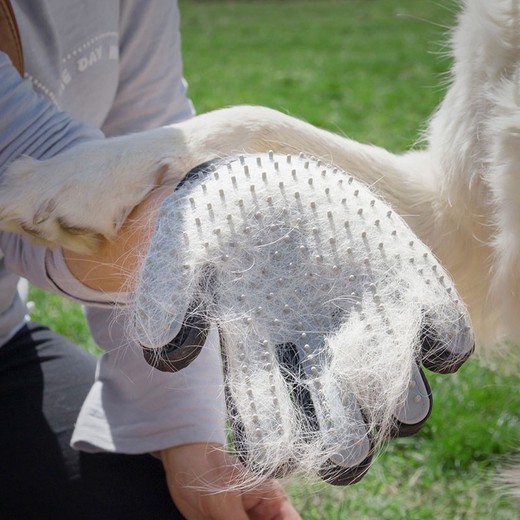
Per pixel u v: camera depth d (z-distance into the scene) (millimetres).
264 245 1317
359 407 1197
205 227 1341
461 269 2055
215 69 11438
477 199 1931
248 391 1220
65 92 2027
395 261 1304
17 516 2002
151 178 1681
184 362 1274
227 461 1871
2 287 2070
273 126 1917
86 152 1666
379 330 1228
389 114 8188
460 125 1925
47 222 1609
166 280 1308
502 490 2408
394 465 2945
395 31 14641
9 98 1680
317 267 1300
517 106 1714
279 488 1910
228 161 1475
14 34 1766
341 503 2693
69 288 1742
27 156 1664
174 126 1829
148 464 2027
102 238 1655
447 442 2986
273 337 1264
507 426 3076
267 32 15242
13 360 2244
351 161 2021
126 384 1985
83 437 1985
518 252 1733
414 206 2051
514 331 1849
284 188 1366
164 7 2262
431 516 2686
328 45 13391
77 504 1960
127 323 1603
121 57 2238
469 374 3377
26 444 2061
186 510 1883
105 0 2045
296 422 1201
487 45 1811
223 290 1298
